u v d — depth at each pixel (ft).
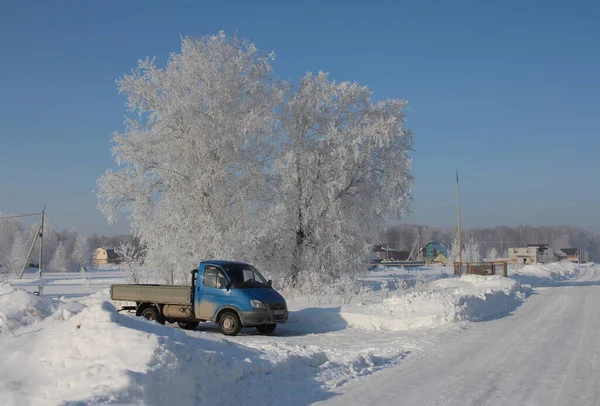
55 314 31.14
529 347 41.45
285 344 38.42
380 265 244.01
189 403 22.65
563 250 465.06
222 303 51.90
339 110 99.04
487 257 401.49
